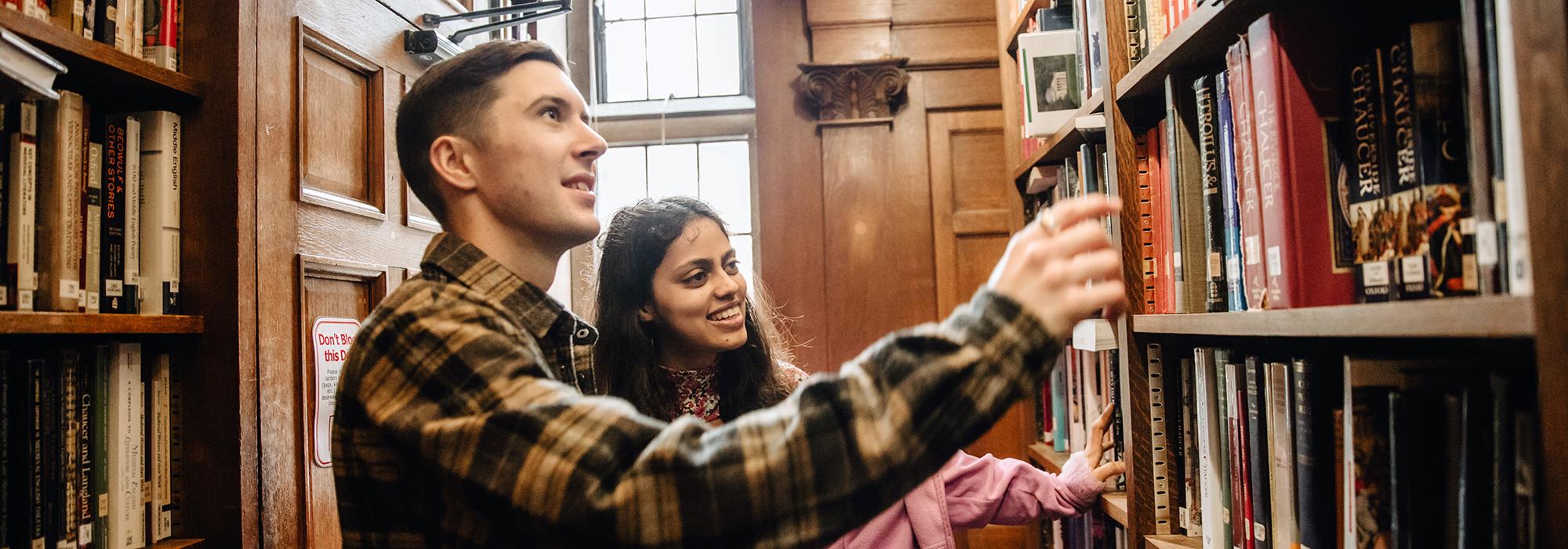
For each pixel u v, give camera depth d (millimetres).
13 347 1151
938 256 2494
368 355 822
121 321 1153
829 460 651
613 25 2914
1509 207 589
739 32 2895
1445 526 723
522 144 916
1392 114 764
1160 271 1283
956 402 653
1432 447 740
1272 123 876
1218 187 1077
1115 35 1370
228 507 1287
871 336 2488
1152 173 1308
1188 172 1159
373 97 1674
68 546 1128
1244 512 1062
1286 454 959
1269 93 879
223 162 1300
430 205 979
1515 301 547
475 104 934
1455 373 751
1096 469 1586
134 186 1245
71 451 1142
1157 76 1219
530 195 917
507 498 685
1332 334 761
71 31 1119
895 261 2500
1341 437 864
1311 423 896
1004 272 712
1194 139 1164
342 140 1582
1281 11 872
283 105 1403
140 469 1245
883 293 2492
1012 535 2477
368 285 1655
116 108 1315
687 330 1560
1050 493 1594
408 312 818
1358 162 831
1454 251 692
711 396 1657
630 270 1582
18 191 1062
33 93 991
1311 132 861
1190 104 1169
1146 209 1332
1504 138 608
